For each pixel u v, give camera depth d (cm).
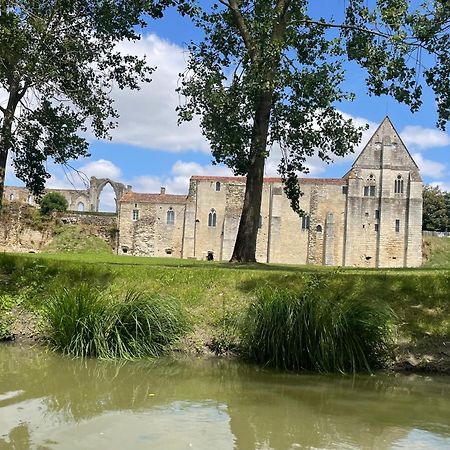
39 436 527
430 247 6575
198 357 971
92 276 1271
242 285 1210
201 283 1232
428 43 1816
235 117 1838
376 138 6594
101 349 938
